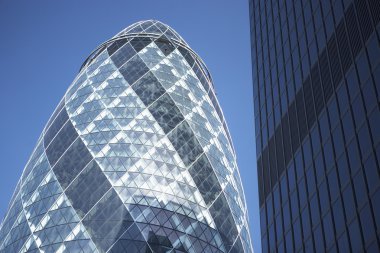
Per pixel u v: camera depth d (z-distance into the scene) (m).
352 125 44.56
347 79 47.31
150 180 97.31
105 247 86.44
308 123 52.50
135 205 92.50
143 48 124.69
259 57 71.75
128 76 116.56
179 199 96.62
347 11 50.44
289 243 49.88
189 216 95.25
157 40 128.12
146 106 110.31
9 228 97.50
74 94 116.25
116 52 124.06
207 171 105.88
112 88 113.94
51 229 90.88
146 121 107.38
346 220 41.69
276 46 66.62
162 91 115.00
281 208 53.34
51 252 87.69
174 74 120.81
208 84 129.50
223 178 108.44
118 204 92.12
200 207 98.25
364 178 40.94
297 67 58.72
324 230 44.31
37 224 93.00
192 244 91.88
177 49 128.50
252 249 106.25
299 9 61.97
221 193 104.88
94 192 94.12
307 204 48.22
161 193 95.94
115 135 103.81
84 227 89.31
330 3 54.28
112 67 119.56
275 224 53.78
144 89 113.94
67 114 111.31
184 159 104.06
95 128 105.50
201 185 102.19
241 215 107.44
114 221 89.69
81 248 86.75
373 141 41.12
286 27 64.75
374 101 42.44
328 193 45.25
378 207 38.41
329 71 51.03
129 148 101.69
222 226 99.38
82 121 107.75
